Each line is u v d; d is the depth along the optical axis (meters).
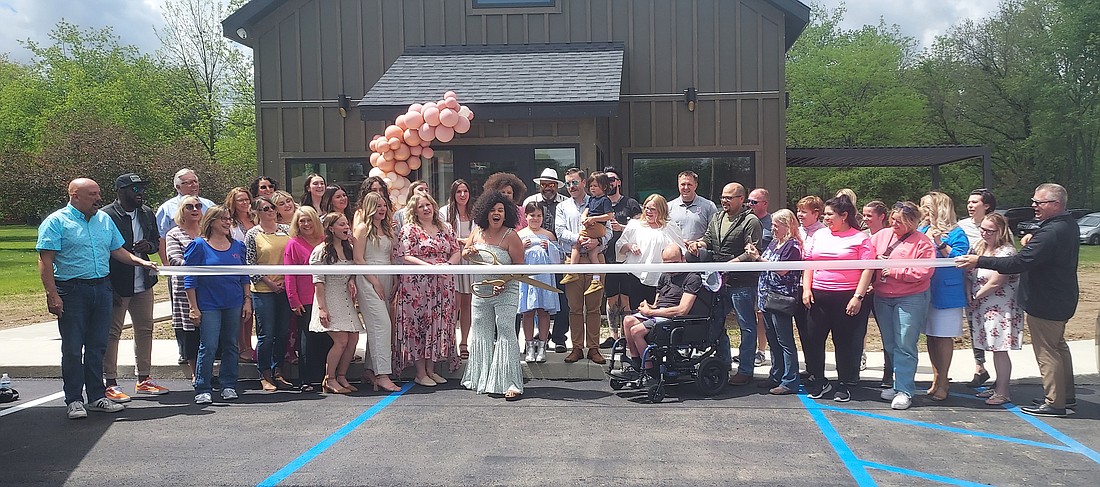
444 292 6.96
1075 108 38.81
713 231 6.90
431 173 11.50
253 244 6.99
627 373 6.47
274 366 7.05
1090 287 15.16
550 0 12.62
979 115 41.94
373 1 12.66
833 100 38.00
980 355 6.71
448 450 5.09
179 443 5.32
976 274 6.24
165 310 11.96
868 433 5.41
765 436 5.36
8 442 5.41
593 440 5.29
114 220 6.60
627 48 12.53
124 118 40.56
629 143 12.59
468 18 12.66
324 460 4.91
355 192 12.60
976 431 5.45
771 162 12.37
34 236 44.53
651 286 7.27
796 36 13.47
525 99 10.59
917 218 6.05
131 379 7.61
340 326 6.65
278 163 12.66
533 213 7.33
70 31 46.19
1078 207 41.34
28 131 44.91
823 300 6.28
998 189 42.84
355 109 12.55
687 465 4.75
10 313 12.87
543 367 7.33
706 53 12.41
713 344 6.59
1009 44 40.75
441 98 10.71
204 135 39.88
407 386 7.06
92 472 4.73
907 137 37.56
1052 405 5.77
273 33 12.63
